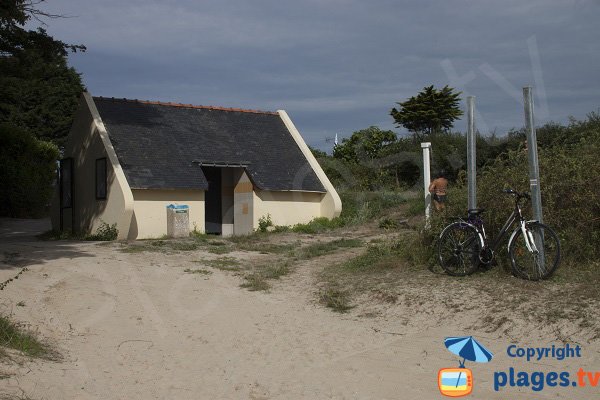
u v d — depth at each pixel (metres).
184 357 7.58
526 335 7.51
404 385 6.47
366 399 6.16
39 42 15.84
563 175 10.02
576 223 9.62
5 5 13.80
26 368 6.44
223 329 8.74
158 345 8.04
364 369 7.00
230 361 7.43
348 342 8.00
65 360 7.10
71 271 11.54
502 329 7.78
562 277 8.81
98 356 7.45
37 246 15.12
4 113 39.56
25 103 40.44
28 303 9.09
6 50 15.66
